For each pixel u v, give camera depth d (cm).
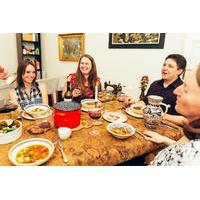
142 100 209
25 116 136
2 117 134
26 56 450
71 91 209
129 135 108
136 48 267
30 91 195
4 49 418
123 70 290
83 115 148
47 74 469
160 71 248
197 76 55
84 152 94
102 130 121
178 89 64
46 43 446
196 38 206
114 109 167
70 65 390
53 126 122
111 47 296
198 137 66
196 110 58
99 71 326
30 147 94
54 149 94
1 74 155
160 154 77
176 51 229
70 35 365
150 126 128
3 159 86
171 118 147
